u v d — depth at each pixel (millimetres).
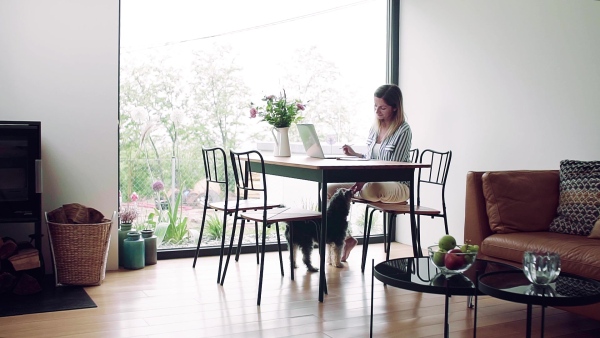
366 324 3303
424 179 5359
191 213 4988
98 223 4055
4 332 3113
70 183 4359
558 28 4184
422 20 5375
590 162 3742
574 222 3629
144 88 4754
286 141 4438
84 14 4328
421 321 3367
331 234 4461
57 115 4301
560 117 4176
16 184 3832
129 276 4289
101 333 3113
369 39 5562
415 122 5484
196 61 4895
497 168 4668
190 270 4480
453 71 5055
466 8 4910
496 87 4664
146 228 4863
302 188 5352
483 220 3830
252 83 5086
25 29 4191
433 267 2900
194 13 4863
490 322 3367
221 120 5008
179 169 4914
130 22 4684
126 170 4754
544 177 3906
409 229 5566
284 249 5191
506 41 4570
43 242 4293
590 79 3971
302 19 5238
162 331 3154
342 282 4180
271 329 3203
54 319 3334
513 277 2686
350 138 5492
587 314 3049
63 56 4293
